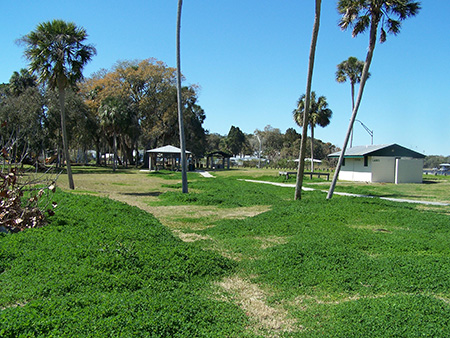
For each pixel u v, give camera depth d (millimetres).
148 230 9469
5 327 3969
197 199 18516
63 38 21156
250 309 5637
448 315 4875
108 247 7309
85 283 5645
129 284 5816
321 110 46438
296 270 7137
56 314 4391
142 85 60625
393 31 17062
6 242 7305
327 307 5570
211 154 69500
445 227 11477
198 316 5008
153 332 4289
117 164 78125
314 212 13992
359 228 11641
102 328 4133
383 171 34531
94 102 58406
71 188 22969
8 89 52531
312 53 16469
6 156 9734
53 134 43594
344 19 17172
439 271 6887
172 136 65688
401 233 10734
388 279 6633
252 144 120125
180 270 6805
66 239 7770
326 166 69688
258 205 17828
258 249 8984
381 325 4625
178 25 19734
